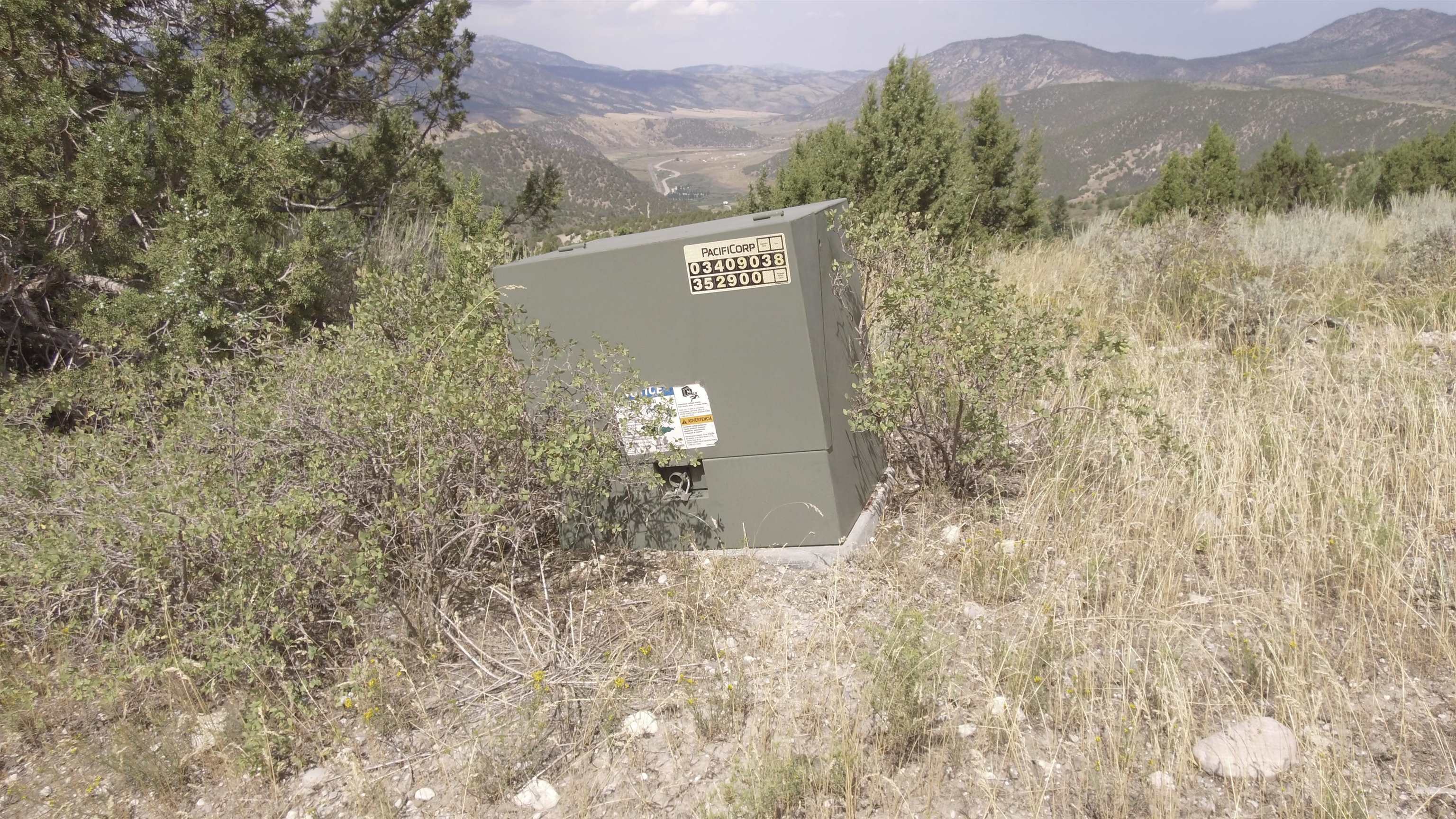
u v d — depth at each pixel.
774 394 3.71
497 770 2.65
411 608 3.41
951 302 3.87
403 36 9.59
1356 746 2.50
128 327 5.64
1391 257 8.15
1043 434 4.59
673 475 3.94
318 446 3.53
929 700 2.69
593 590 3.78
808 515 3.85
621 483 3.96
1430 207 11.34
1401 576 3.13
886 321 4.87
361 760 2.81
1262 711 2.68
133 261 6.26
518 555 3.99
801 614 3.48
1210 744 2.51
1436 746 2.47
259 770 2.76
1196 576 3.52
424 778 2.72
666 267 3.65
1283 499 3.80
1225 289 7.11
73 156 6.20
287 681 2.98
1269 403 4.89
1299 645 2.87
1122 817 2.28
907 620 3.00
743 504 3.90
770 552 3.91
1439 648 2.88
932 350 4.01
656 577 3.85
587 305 3.78
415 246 8.55
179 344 5.44
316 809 2.61
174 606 3.18
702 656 3.22
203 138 6.12
